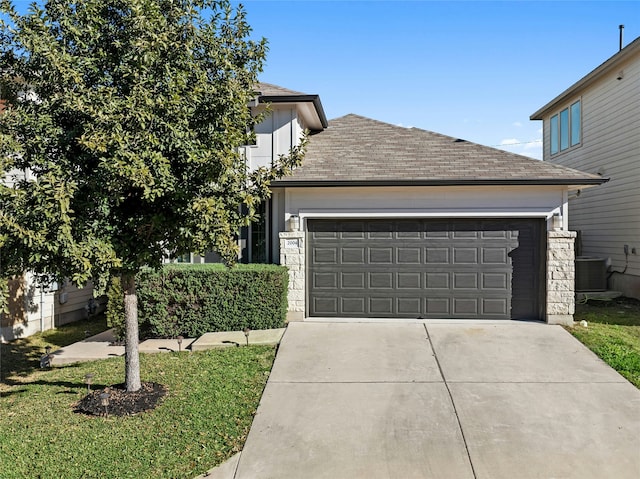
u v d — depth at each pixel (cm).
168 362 697
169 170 469
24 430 475
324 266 952
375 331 848
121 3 479
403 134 1155
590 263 1261
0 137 432
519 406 539
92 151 436
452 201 917
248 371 651
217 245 515
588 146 1459
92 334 960
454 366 671
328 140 1141
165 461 418
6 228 412
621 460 427
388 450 448
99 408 516
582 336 815
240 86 512
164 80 471
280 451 446
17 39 462
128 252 502
